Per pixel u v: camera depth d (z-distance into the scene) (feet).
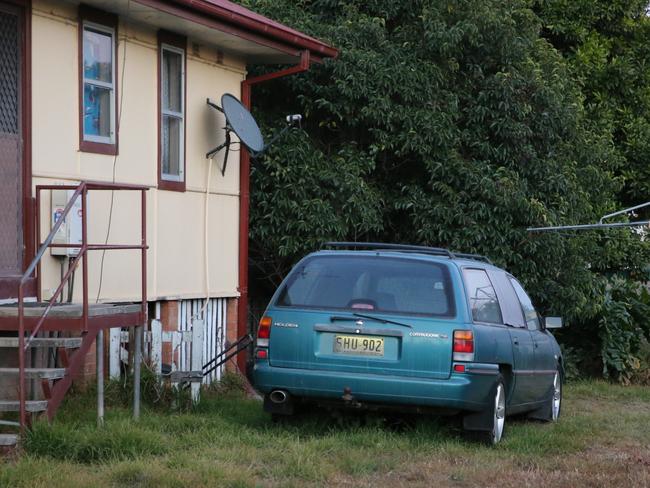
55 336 36.42
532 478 29.53
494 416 34.50
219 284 48.88
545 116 58.85
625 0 78.59
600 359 61.36
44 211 37.83
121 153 42.14
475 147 57.93
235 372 49.37
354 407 34.37
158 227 44.42
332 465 30.09
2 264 35.99
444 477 29.66
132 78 42.88
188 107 46.73
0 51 36.32
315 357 34.14
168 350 43.01
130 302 42.63
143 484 26.63
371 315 33.86
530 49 61.31
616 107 76.79
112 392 38.40
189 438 32.55
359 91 55.01
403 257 35.14
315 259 35.88
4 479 26.25
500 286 38.86
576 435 37.81
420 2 58.70
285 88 57.47
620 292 64.03
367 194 54.65
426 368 33.27
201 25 43.78
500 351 35.40
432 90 56.49
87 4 39.86
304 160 54.44
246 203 50.75
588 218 61.57
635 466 31.81
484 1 57.36
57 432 29.84
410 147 55.21
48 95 38.17
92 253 40.29
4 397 35.78
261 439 32.99
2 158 36.22
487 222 56.08
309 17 58.13
